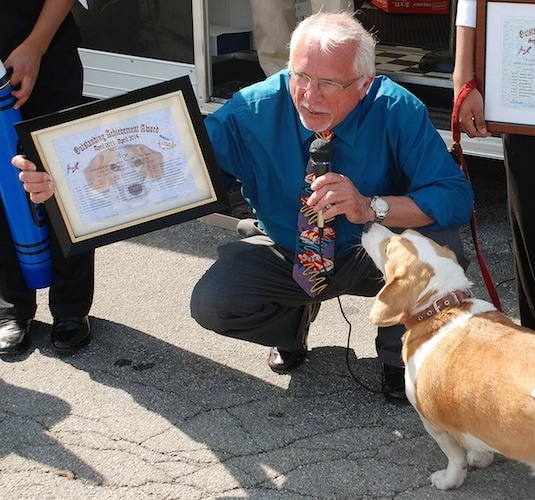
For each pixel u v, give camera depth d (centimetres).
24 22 348
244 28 585
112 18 534
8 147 345
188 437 325
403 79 547
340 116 301
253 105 317
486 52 314
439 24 706
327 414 335
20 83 341
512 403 251
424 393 276
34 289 380
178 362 372
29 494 299
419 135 312
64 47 360
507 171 332
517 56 309
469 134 329
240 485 300
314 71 289
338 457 312
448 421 271
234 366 368
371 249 298
